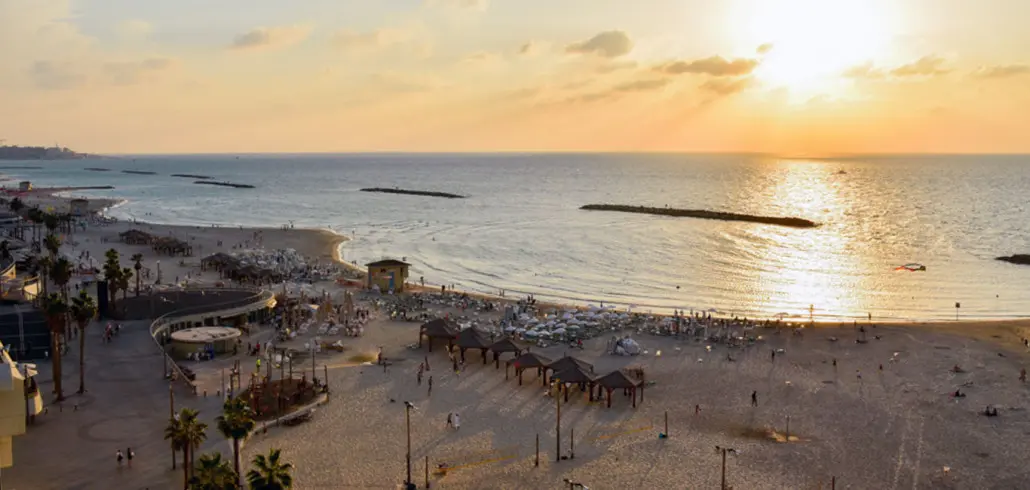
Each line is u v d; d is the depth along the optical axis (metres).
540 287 123.50
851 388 67.81
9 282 88.56
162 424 54.09
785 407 63.00
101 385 61.94
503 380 69.69
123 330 77.81
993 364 75.06
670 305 109.44
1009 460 51.94
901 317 101.38
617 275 133.75
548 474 49.28
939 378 70.62
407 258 153.25
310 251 159.38
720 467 50.75
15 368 36.69
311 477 48.12
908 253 157.12
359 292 112.44
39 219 169.62
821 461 51.91
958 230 195.88
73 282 107.81
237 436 40.59
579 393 66.31
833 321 98.06
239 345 77.94
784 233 190.38
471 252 161.38
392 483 47.44
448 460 51.22
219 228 194.38
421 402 63.06
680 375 71.88
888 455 52.97
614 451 53.31
